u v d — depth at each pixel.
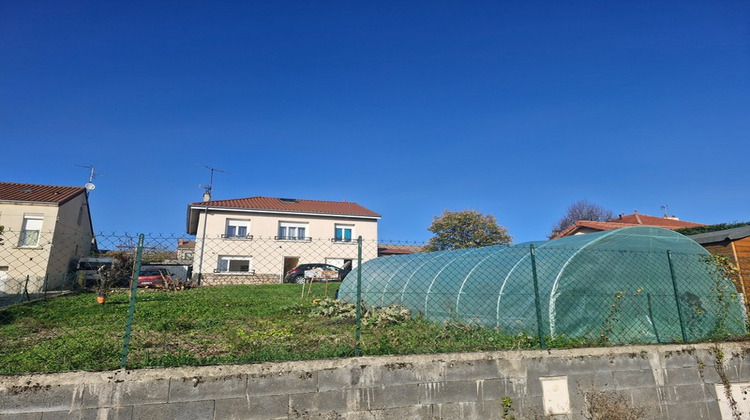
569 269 7.32
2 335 7.04
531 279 7.60
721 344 6.25
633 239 8.06
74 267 16.59
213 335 7.20
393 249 31.56
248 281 26.92
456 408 4.95
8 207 22.59
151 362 4.60
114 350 5.71
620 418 5.30
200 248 27.02
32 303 11.38
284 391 4.50
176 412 4.21
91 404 4.06
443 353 5.11
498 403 5.09
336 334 7.09
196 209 28.25
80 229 27.80
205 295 15.04
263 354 4.98
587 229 26.88
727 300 8.05
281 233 29.78
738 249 11.23
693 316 7.72
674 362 5.92
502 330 7.52
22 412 3.91
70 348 5.78
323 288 18.36
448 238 37.00
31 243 12.68
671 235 8.42
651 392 5.71
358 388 4.70
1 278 12.03
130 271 12.52
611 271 7.59
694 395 5.89
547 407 5.24
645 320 7.41
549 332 6.92
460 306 8.67
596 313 7.23
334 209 32.19
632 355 5.75
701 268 8.18
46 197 24.23
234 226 29.00
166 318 9.32
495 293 8.04
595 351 5.62
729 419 5.96
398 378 4.84
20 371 4.34
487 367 5.14
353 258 30.16
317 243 29.62
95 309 10.72
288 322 8.77
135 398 4.15
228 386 4.37
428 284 9.87
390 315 8.72
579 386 5.43
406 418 4.78
